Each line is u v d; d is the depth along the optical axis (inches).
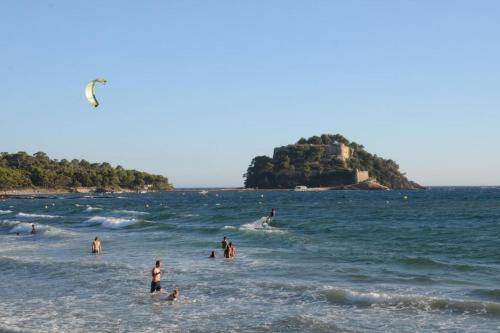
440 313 804.6
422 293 931.3
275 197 7490.2
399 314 805.9
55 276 1158.3
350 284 1015.0
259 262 1283.2
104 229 2348.7
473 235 1768.0
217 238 1830.7
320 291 944.3
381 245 1567.4
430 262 1206.9
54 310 874.8
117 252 1531.7
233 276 1113.4
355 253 1395.2
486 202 4554.6
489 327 734.5
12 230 2379.4
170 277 1119.6
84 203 5812.0
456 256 1333.7
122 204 5354.3
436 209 3422.7
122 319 816.9
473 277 1062.4
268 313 831.1
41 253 1542.8
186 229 2150.6
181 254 1459.2
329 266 1203.9
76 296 971.3
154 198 7765.8
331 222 2444.6
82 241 1857.8
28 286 1062.4
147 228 2281.0
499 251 1384.1
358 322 771.4
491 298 886.4
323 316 806.5
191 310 862.5
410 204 4330.7
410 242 1627.7
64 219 3070.9
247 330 749.9
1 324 788.0
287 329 747.4
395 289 965.8
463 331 721.6
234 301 910.4
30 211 4141.2
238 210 3644.2
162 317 824.9
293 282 1035.3
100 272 1190.9
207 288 1007.6
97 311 865.5
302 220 2593.5
